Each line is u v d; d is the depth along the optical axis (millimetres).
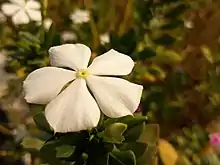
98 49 220
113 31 236
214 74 274
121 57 145
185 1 254
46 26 233
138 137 146
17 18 227
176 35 275
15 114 239
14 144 232
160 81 257
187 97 270
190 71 280
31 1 232
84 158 137
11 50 213
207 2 293
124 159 140
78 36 247
